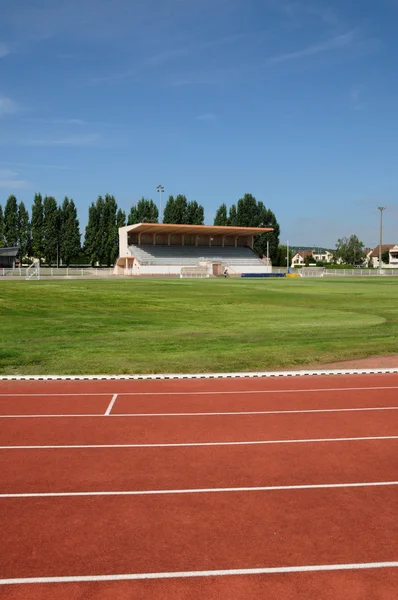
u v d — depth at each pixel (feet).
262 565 14.78
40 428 27.48
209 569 14.58
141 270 260.01
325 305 98.53
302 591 13.64
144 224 254.06
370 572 14.46
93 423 28.37
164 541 16.06
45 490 19.80
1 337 59.31
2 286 150.82
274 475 21.24
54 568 14.62
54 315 81.56
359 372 41.52
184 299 110.93
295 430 27.14
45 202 302.66
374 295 123.75
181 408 31.50
